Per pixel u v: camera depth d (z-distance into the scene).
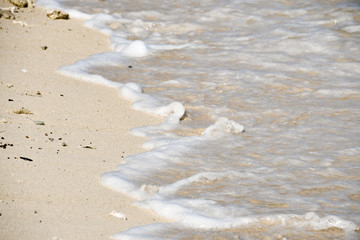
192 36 36.69
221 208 17.78
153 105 26.33
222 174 20.25
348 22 38.44
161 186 19.17
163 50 34.16
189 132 24.17
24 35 33.62
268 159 21.81
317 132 24.39
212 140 23.36
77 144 21.69
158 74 30.42
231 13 40.59
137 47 33.50
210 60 32.62
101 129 23.53
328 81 30.16
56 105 25.09
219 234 16.41
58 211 16.66
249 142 23.34
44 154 20.28
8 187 17.50
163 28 37.84
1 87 26.09
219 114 26.03
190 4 42.81
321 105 27.22
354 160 21.86
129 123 24.52
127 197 18.36
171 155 21.69
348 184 19.95
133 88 27.95
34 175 18.58
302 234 16.64
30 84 26.98
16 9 38.22
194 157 21.66
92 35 35.62
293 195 19.00
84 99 26.33
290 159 21.80
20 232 15.16
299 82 29.94
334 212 17.89
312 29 37.53
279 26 38.22
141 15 39.78
